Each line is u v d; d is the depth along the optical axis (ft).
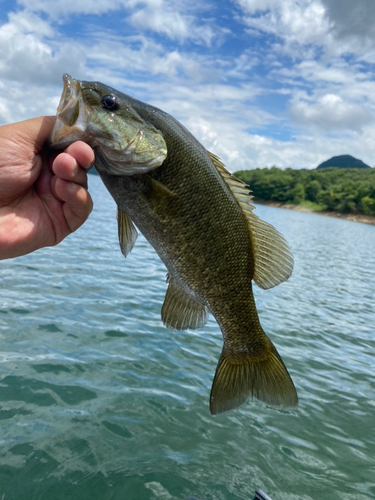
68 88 0.86
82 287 4.38
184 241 1.07
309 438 2.14
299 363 3.22
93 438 1.87
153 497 1.58
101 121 0.90
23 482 1.57
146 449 1.86
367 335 4.26
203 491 1.65
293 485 1.76
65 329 3.08
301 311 4.97
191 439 1.98
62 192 0.81
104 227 10.44
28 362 2.48
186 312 1.16
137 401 2.24
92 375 2.45
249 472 1.80
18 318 3.16
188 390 2.44
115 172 0.96
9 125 0.84
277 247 1.18
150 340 3.13
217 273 1.14
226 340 1.23
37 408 2.04
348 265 10.12
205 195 1.07
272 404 1.20
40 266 5.06
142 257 7.05
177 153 1.02
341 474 1.87
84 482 1.60
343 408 2.52
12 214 0.87
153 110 1.02
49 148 0.88
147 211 1.01
